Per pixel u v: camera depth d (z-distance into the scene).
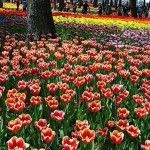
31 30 4.67
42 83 2.19
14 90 1.71
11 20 7.31
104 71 2.66
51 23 4.75
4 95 2.01
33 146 1.49
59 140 1.59
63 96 1.68
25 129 1.56
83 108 1.86
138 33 6.31
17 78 2.30
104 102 1.87
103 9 17.53
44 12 4.68
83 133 1.25
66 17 8.88
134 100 1.82
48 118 1.72
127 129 1.38
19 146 1.18
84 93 1.72
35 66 2.81
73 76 2.18
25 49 3.02
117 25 7.95
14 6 17.17
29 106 1.88
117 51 3.37
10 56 3.41
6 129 1.59
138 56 3.02
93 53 2.94
